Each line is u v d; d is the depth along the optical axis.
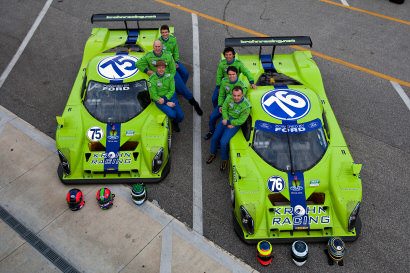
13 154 7.05
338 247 5.06
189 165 6.85
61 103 8.28
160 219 5.92
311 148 5.82
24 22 11.23
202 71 9.16
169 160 6.74
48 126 7.69
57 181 6.52
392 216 5.97
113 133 6.42
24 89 8.70
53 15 11.52
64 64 9.48
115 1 12.18
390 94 8.48
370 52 9.84
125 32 8.47
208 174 6.67
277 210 5.41
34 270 5.32
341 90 8.59
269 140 5.88
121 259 5.41
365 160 6.94
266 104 6.18
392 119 7.84
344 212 5.27
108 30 8.47
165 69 6.88
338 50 9.91
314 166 5.69
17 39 10.48
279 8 11.81
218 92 7.26
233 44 7.34
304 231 5.38
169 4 11.98
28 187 6.44
